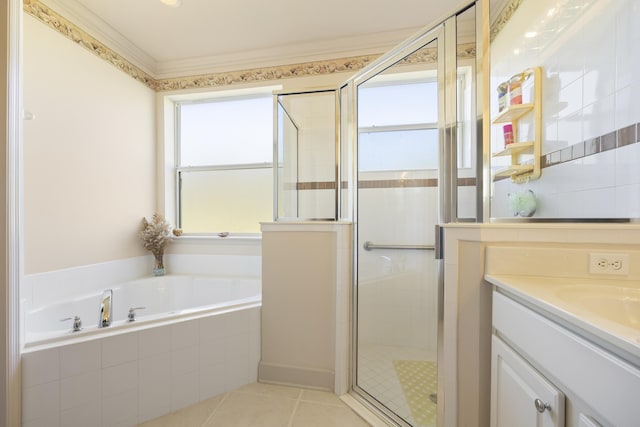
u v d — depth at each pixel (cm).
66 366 118
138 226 239
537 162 137
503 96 154
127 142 228
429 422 123
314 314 161
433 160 150
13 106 113
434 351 149
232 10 188
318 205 195
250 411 140
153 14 192
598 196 105
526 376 74
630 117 94
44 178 169
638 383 46
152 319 140
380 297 171
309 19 198
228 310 158
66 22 180
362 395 149
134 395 130
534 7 139
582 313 60
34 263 163
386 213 172
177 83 257
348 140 172
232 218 272
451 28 120
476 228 98
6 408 108
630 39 94
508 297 87
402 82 166
